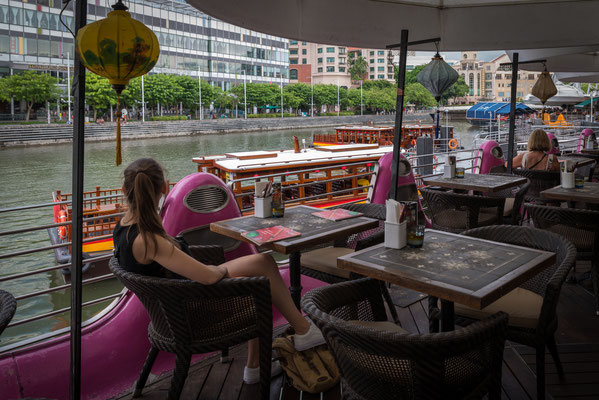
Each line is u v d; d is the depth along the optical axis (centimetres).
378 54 14950
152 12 7694
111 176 3120
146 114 8356
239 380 280
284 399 257
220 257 281
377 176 509
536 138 613
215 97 8706
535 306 246
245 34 9512
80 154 201
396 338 159
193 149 4966
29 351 280
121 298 321
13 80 6031
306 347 265
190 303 217
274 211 318
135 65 204
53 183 2891
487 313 241
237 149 4916
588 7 509
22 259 1398
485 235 289
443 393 165
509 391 256
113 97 6794
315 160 1332
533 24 518
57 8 6656
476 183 530
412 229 248
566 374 271
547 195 439
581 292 401
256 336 229
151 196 210
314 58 13950
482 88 15900
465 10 516
